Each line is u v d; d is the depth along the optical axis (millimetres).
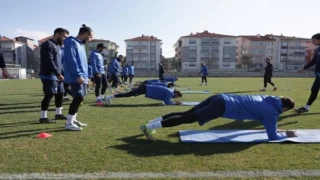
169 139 4531
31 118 6395
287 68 77438
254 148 4039
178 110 7754
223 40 73625
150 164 3363
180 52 80625
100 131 5074
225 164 3377
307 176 3031
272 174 3078
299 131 4980
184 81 28859
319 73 7121
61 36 5887
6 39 66688
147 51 79000
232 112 4336
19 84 22391
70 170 3162
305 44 77625
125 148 4004
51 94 5785
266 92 14375
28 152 3777
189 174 3068
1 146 4047
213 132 4898
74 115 5320
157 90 8805
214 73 49469
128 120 6195
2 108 8047
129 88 16344
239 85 21188
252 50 78125
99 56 9250
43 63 5668
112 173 3086
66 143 4230
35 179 2934
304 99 10945
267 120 4383
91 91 14516
